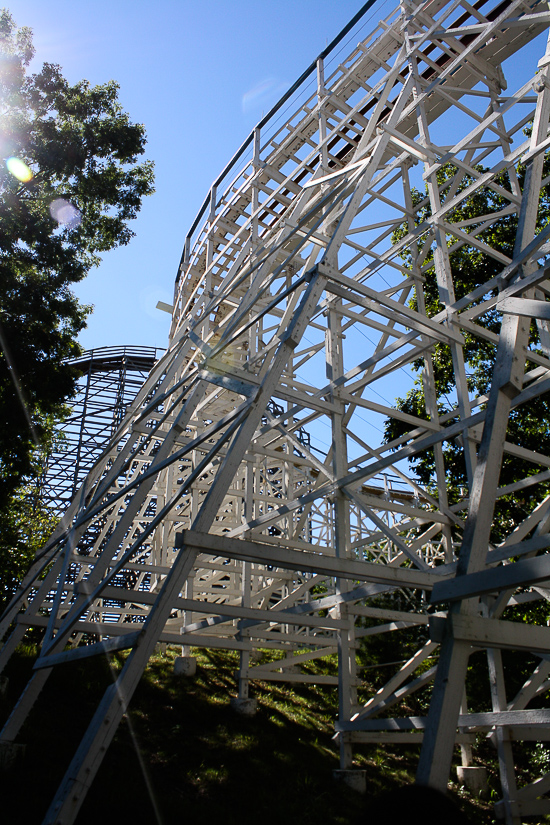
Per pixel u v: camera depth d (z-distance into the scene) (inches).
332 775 347.3
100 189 615.5
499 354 203.9
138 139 633.0
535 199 267.1
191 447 294.7
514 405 264.2
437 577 300.4
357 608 350.6
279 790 320.2
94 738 202.4
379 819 80.4
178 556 231.0
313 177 477.7
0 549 652.1
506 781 258.4
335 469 357.7
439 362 631.2
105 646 241.3
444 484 394.9
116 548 330.6
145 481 338.0
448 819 78.8
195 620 595.5
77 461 883.4
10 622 383.2
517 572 149.2
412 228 465.1
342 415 375.6
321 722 447.5
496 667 279.6
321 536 753.6
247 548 245.8
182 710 402.3
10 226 556.4
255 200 554.6
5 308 571.8
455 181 468.8
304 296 284.5
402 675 347.9
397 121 397.7
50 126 593.3
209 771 325.1
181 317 649.0
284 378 434.3
